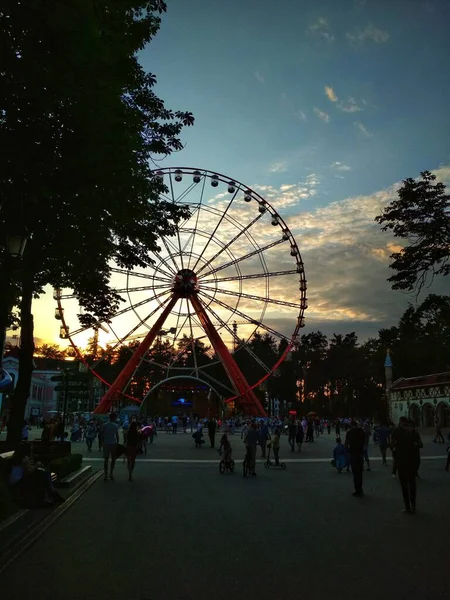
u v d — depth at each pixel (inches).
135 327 1815.9
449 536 341.7
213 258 1846.7
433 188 691.4
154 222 684.7
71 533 350.3
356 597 223.6
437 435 1563.7
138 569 265.0
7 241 412.5
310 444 1470.2
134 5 341.4
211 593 228.4
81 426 1785.2
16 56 298.7
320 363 4461.1
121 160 396.2
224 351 2055.9
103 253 619.8
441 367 2881.4
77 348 1796.3
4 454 512.4
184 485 625.3
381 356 3257.9
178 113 607.5
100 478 700.0
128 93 572.7
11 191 390.0
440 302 742.5
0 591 228.7
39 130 347.9
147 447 1333.7
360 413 4291.3
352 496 531.8
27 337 625.9
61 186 389.1
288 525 378.6
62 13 268.2
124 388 1972.2
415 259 717.9
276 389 4367.6
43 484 442.6
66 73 302.4
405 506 436.1
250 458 733.9
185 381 2596.0
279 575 255.3
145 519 401.7
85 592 228.5
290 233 1894.7
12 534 327.3
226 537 339.0
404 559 284.4
